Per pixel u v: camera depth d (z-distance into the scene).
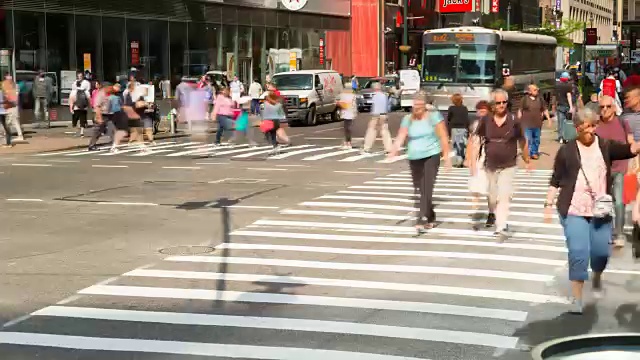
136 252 10.91
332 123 39.12
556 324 7.52
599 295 8.52
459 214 13.87
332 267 9.95
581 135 7.88
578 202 7.87
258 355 6.63
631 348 5.97
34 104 34.47
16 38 33.69
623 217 10.85
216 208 14.62
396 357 6.57
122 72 38.62
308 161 23.00
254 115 41.81
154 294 8.67
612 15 128.50
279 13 50.34
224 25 45.44
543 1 95.44
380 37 61.19
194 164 22.16
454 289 8.82
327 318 7.72
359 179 18.89
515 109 34.09
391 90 49.06
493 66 31.86
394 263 10.15
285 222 13.16
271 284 9.09
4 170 20.73
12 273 9.70
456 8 71.00
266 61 49.16
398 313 7.88
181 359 6.55
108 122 27.86
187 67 42.69
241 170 20.70
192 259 10.45
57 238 11.91
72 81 36.09
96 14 37.25
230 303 8.29
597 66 55.09
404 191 16.77
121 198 15.86
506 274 9.52
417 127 12.32
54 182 18.33
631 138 10.27
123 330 7.36
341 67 58.00
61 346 6.91
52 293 8.73
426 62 32.66
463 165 21.39
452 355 6.63
